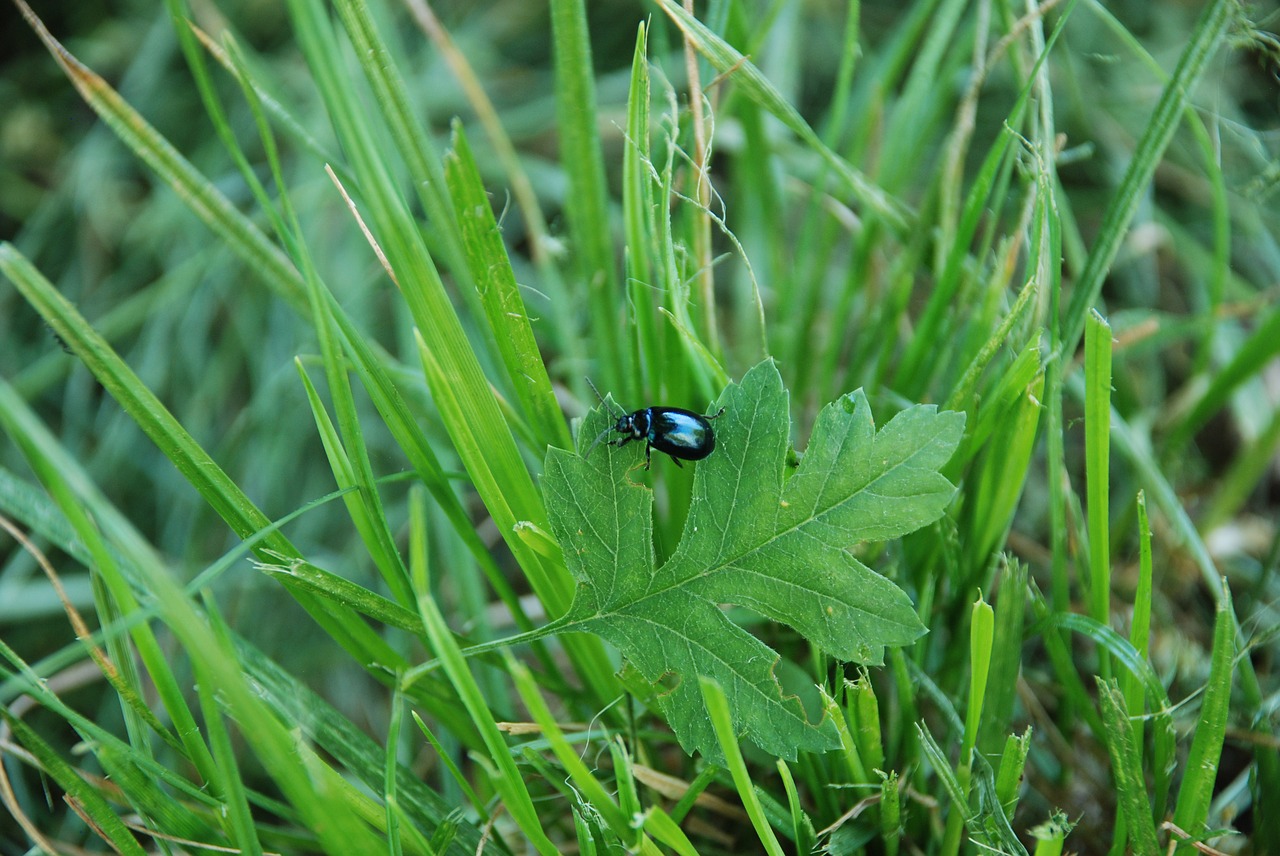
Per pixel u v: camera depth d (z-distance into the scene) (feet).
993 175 0.74
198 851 0.71
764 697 0.67
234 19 1.17
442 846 0.69
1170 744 0.70
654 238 0.72
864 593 0.66
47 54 1.16
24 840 0.82
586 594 0.68
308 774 0.66
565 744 0.65
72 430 0.99
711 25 0.76
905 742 0.72
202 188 0.72
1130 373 0.90
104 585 0.70
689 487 0.75
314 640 0.89
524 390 0.71
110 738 0.67
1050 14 0.85
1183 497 0.86
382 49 0.70
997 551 0.73
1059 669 0.73
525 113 1.13
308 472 0.96
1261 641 0.74
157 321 1.02
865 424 0.67
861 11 1.15
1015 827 0.75
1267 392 0.91
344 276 1.02
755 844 0.75
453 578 0.83
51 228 1.09
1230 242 1.00
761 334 0.71
